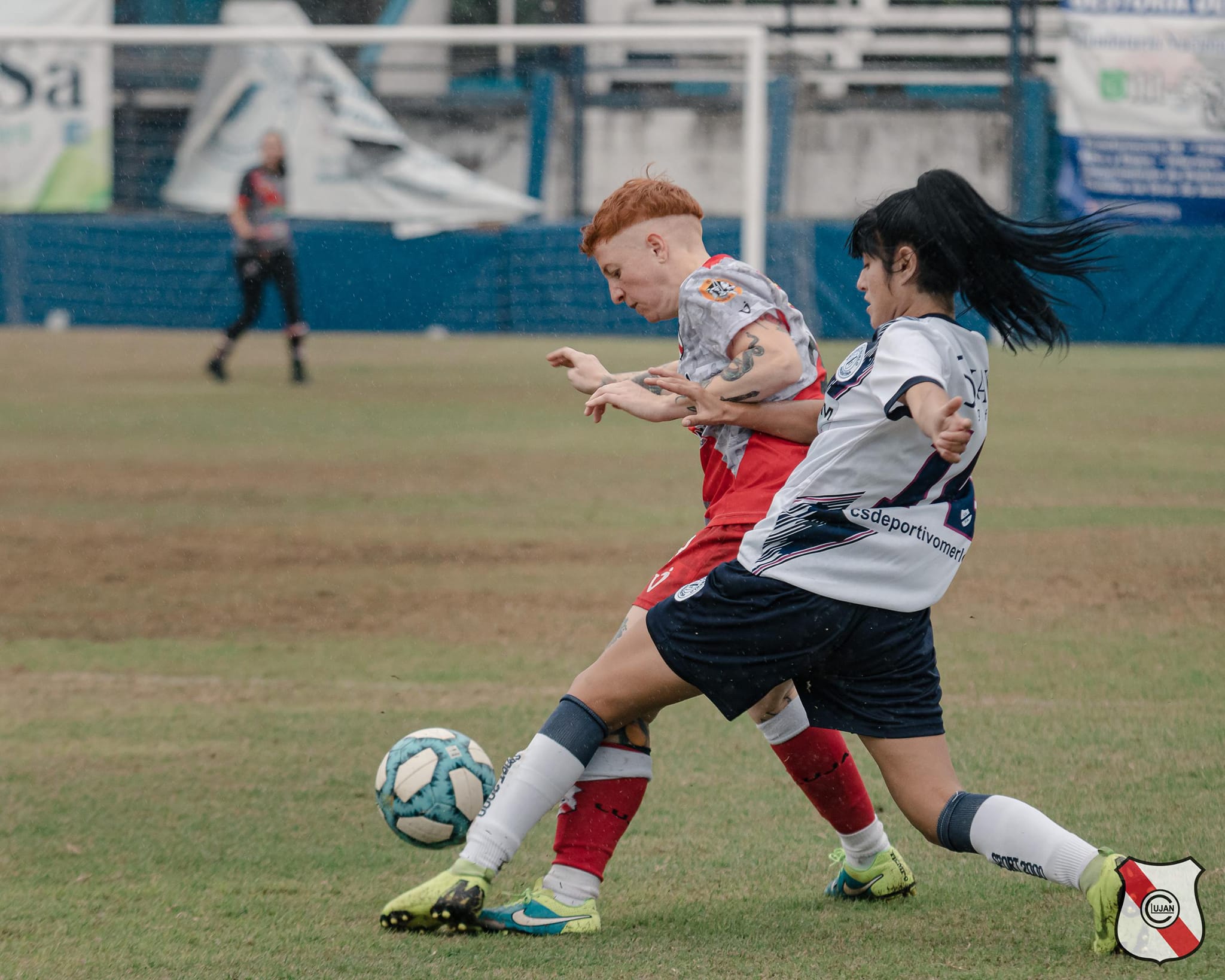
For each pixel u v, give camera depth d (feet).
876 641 29.50
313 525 90.48
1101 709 51.03
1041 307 29.53
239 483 106.11
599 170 250.37
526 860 37.96
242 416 143.54
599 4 265.34
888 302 30.19
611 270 34.55
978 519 89.81
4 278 220.84
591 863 32.22
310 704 53.52
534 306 211.20
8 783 44.34
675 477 107.45
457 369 184.44
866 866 33.91
